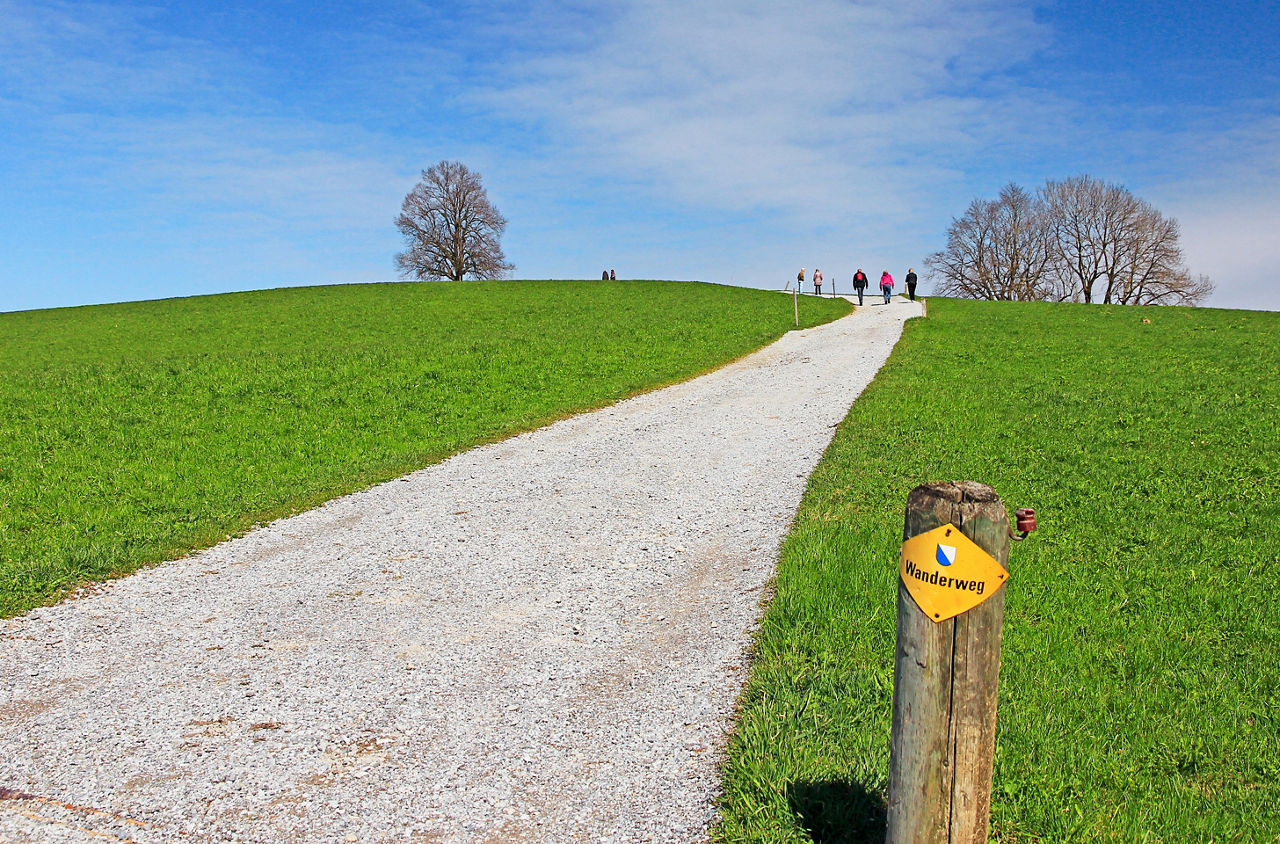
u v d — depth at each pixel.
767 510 10.61
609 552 9.20
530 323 39.00
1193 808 4.43
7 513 11.25
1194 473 11.98
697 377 23.48
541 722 5.48
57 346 37.06
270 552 9.52
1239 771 4.82
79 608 7.80
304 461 14.11
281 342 35.56
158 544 9.69
